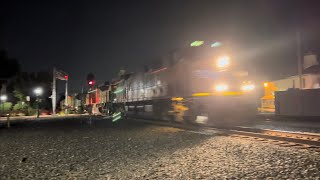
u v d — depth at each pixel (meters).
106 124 25.86
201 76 18.75
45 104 63.03
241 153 10.14
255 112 19.17
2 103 51.53
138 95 29.00
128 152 11.38
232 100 18.52
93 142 14.52
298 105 24.75
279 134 14.12
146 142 13.81
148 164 9.14
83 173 8.33
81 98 62.88
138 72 29.62
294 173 7.38
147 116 26.69
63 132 19.95
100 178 7.72
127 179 7.54
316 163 8.22
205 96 18.52
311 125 19.16
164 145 12.69
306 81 46.12
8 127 25.91
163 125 21.53
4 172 8.76
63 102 71.69
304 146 10.67
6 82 52.03
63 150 12.43
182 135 15.63
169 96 22.03
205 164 8.77
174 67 21.14
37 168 9.16
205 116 18.62
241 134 14.48
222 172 7.80
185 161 9.30
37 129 23.05
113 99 38.59
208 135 15.03
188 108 19.50
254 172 7.65
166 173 7.94
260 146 11.23
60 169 8.94
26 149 13.03
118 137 16.09
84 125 25.58
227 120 19.23
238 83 18.86
